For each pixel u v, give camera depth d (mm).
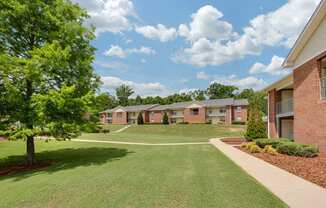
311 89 14977
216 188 7312
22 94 12516
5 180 10531
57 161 14719
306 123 15523
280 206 5773
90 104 13414
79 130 13516
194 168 10508
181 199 6391
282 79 21266
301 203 5969
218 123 55500
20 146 23031
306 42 15617
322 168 9867
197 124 52344
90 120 14211
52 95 11547
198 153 15656
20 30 13195
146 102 96750
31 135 12203
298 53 16641
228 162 11906
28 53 12547
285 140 17016
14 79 12070
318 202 6035
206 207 5797
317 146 13969
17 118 12070
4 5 12383
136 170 10367
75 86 13109
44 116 11844
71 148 21219
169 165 11359
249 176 8812
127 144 23609
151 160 13078
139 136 36562
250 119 23922
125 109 75312
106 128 58000
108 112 79000
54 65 11953
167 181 8273
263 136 23359
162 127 50750
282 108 22703
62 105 11742
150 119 70500
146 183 8078
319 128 13992
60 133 13094
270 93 26281
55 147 22297
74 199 6707
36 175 10789
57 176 9977
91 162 13234
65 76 13203
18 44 13266
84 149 20109
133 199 6492
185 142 25266
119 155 15586
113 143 24844
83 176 9594
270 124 26219
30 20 13016
